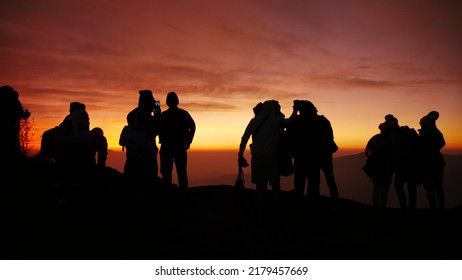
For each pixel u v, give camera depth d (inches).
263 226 284.5
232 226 283.7
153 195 285.9
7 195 346.9
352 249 229.9
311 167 303.6
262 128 293.6
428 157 322.3
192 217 312.2
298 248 232.4
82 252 221.3
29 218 288.7
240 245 238.2
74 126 317.1
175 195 352.2
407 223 294.7
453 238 251.8
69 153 316.8
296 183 309.0
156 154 286.4
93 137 321.4
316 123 301.9
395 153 322.7
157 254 220.5
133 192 285.6
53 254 216.5
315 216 301.7
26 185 381.1
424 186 329.1
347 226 285.7
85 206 322.7
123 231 265.4
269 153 291.4
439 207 325.7
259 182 298.7
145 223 286.2
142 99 281.0
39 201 337.7
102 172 330.0
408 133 328.2
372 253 222.2
